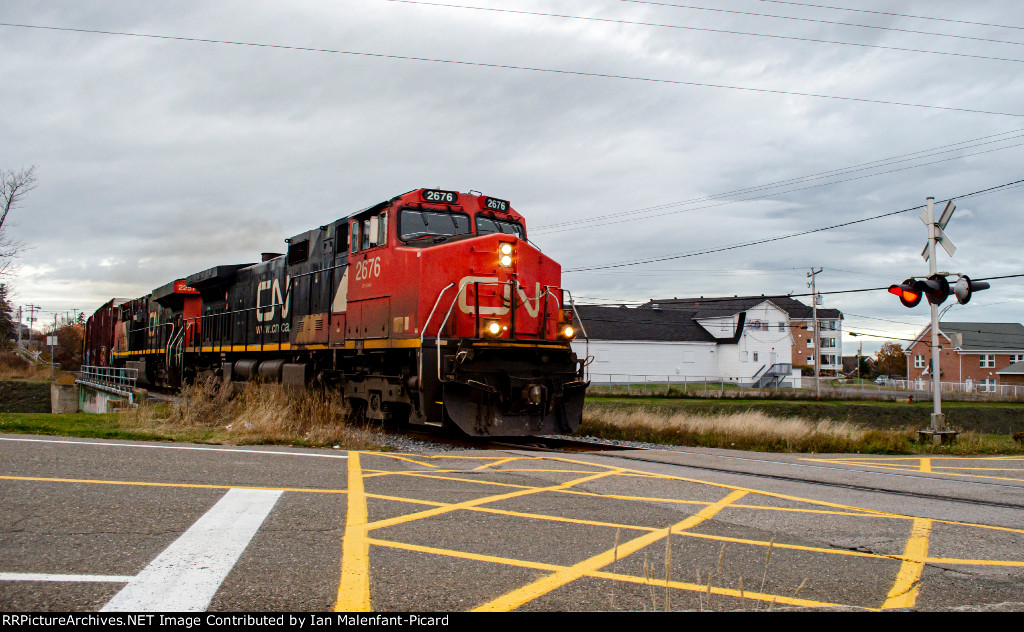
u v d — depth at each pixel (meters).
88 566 4.34
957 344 26.36
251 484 7.09
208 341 23.39
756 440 14.55
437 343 11.81
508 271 13.12
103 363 39.44
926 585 4.67
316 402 13.84
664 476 8.77
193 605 3.80
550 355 13.02
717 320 65.50
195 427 12.43
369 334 13.94
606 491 7.67
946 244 14.74
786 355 66.81
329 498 6.63
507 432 12.38
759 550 5.38
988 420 38.91
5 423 11.38
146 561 4.50
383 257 13.62
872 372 110.69
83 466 7.53
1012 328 73.25
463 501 6.82
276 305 18.59
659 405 35.81
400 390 13.11
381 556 4.84
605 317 60.44
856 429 17.53
